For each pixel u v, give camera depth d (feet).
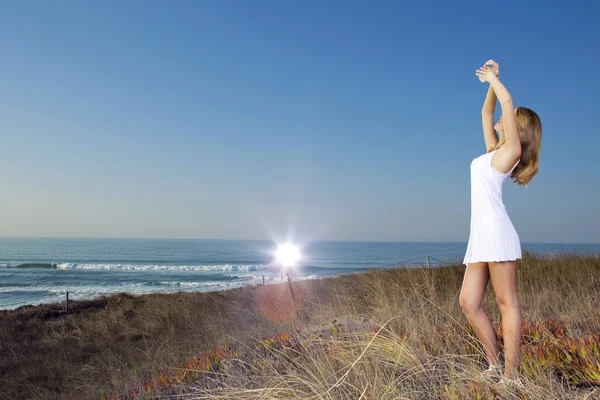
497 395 8.58
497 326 13.37
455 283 29.58
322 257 386.52
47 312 61.46
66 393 24.97
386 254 444.14
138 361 29.58
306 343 14.65
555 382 8.93
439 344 12.17
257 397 10.76
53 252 423.64
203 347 25.99
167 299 62.44
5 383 29.50
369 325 15.99
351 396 10.03
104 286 143.13
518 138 9.16
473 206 9.72
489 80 9.64
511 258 9.05
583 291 20.86
